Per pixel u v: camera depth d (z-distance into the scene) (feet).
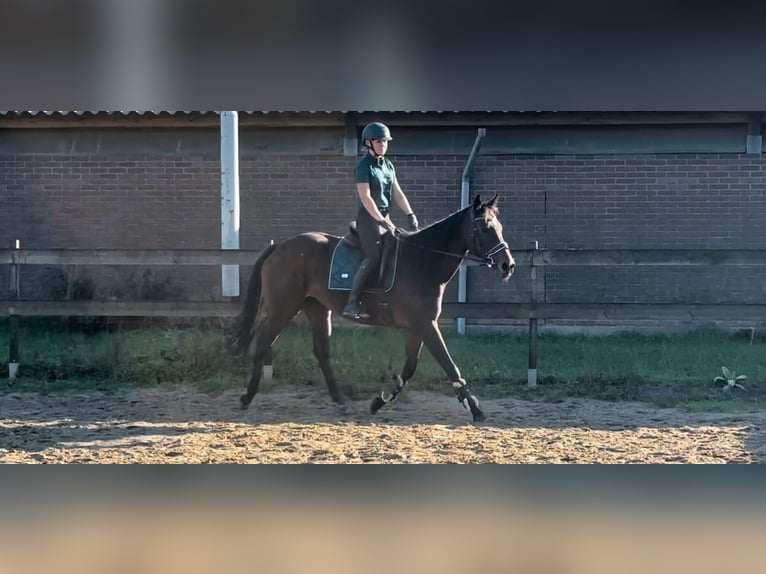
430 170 37.73
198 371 30.73
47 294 37.76
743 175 36.91
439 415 25.50
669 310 29.14
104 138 38.78
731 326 36.24
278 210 38.22
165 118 37.83
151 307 30.14
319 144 38.04
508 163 37.58
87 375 30.55
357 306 24.25
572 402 27.04
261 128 37.99
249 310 26.66
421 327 24.45
